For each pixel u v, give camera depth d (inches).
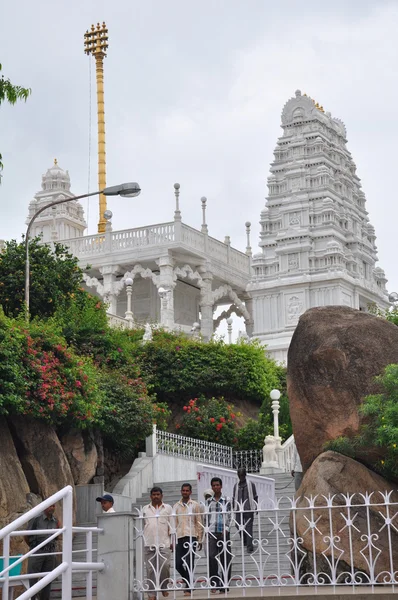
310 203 2470.5
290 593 581.9
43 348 1075.3
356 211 2605.8
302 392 878.4
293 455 1278.3
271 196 2522.1
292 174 2501.2
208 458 1359.5
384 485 783.7
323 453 793.6
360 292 2474.2
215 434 1454.2
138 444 1262.3
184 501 678.5
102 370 1333.7
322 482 761.6
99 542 597.0
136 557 606.5
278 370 1786.4
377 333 876.0
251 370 1644.9
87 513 1049.5
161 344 1621.6
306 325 900.6
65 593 554.3
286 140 2559.1
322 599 554.9
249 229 2696.9
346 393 855.7
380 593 552.4
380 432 791.7
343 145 2696.9
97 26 2901.1
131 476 1159.0
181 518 669.9
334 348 869.8
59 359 1087.6
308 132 2549.2
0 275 1531.7
